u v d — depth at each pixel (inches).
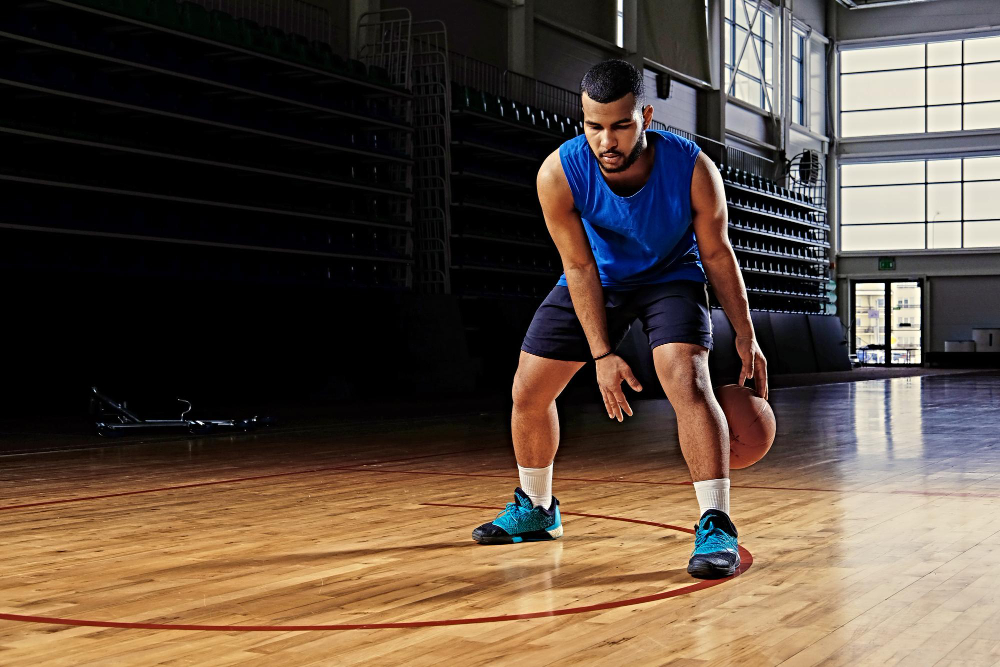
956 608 78.0
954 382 557.6
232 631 72.1
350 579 89.4
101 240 321.1
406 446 218.7
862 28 882.1
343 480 162.4
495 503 137.0
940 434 246.8
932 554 100.1
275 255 370.0
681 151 92.7
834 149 884.6
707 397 94.8
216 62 354.9
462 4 496.1
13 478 164.7
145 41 342.3
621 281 99.6
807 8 853.8
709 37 698.2
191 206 350.6
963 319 846.5
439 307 421.7
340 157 409.7
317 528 117.0
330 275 386.9
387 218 417.1
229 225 350.0
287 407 335.6
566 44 578.2
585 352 102.8
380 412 319.0
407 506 134.3
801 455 198.8
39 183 290.5
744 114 760.3
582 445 220.7
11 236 303.4
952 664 63.5
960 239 856.3
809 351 703.7
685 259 100.5
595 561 96.9
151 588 86.3
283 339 368.5
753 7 776.3
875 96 882.8
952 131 851.4
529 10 532.4
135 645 68.8
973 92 852.6
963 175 855.1
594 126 88.4
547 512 108.4
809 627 72.5
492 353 462.3
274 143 379.6
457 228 460.1
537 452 107.1
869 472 171.3
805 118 858.1
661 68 642.8
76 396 310.2
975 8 842.2
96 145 307.3
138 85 323.9
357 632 71.6
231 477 166.2
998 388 487.8
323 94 397.7
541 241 517.3
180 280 332.8
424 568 94.0
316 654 66.2
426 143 451.5
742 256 689.0
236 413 309.6
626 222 94.5
